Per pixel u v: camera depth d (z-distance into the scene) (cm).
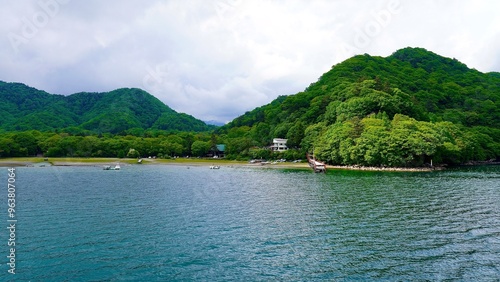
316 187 7894
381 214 4947
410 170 12112
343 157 13588
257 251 3469
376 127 13038
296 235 3988
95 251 3478
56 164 16625
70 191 7369
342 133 14000
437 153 13100
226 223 4547
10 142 18888
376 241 3744
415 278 2828
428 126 13600
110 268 3061
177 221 4656
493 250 3444
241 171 13412
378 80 18550
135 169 14625
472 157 15738
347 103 16212
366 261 3189
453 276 2862
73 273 2959
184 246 3625
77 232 4122
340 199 6184
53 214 5053
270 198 6431
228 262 3191
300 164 16488
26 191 7331
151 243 3719
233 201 6147
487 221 4522
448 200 5962
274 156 18862
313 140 16650
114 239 3859
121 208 5509
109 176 11100
